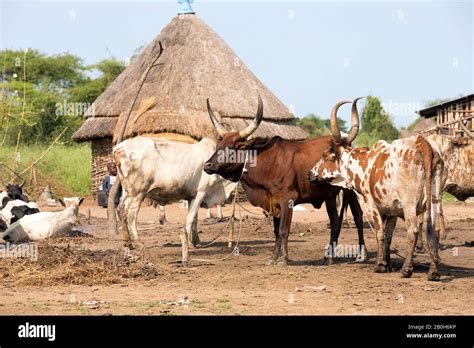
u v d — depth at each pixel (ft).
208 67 83.46
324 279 34.60
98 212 75.46
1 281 34.58
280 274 36.01
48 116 136.36
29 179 91.20
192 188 42.96
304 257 42.42
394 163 34.47
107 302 29.81
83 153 112.57
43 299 30.53
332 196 40.01
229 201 83.61
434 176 34.04
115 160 41.32
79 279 34.58
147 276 35.88
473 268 37.68
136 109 80.38
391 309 28.30
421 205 34.32
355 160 36.86
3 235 47.88
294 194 39.24
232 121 80.59
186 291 32.22
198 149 42.98
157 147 41.39
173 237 53.01
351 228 56.65
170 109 79.46
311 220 65.31
